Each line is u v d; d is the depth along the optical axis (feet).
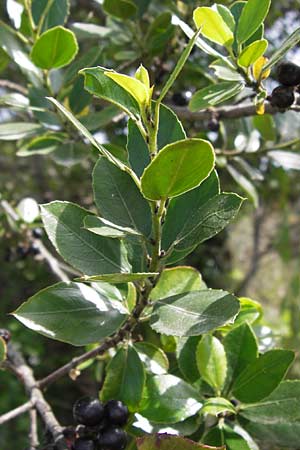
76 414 0.80
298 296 2.77
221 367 0.86
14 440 2.49
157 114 0.70
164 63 1.34
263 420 0.84
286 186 2.22
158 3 1.57
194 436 0.86
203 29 0.87
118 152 1.15
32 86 1.19
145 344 0.88
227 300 0.72
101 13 1.94
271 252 3.11
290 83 0.86
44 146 1.17
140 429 0.82
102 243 0.79
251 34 0.87
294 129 1.36
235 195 0.73
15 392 2.61
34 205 1.49
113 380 0.82
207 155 0.65
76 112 1.18
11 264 2.52
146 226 0.78
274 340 1.04
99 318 0.79
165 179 0.68
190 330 0.72
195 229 0.74
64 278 1.39
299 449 0.83
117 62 1.65
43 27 1.15
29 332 2.72
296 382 0.85
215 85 0.87
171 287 0.85
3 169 2.69
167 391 0.83
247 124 1.33
